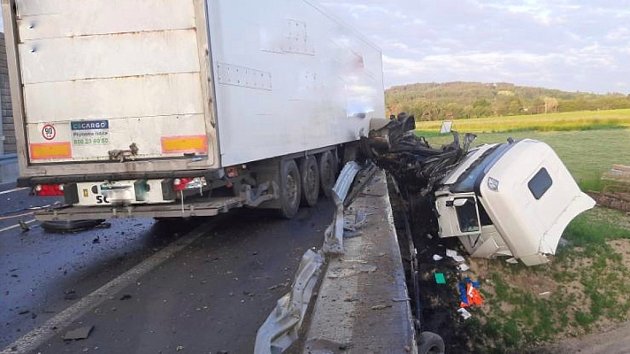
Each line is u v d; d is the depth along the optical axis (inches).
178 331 173.3
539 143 363.6
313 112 384.2
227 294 206.7
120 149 238.8
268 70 294.4
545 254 321.1
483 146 406.3
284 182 330.0
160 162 233.1
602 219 524.7
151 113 234.2
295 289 157.6
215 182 247.8
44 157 246.4
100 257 273.4
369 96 634.2
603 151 800.9
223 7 240.7
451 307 365.7
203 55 224.2
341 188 324.8
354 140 535.2
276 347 129.1
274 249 270.1
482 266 395.9
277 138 307.6
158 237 312.5
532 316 372.5
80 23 235.8
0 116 686.5
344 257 212.5
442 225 343.0
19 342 169.2
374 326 145.1
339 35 467.5
